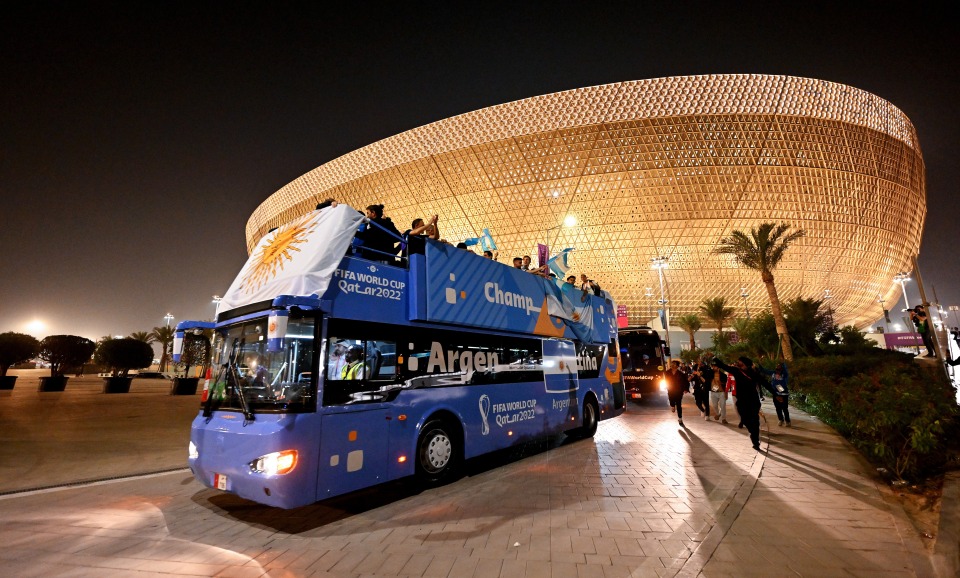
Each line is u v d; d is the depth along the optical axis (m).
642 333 21.88
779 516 4.81
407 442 6.02
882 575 3.41
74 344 25.56
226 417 5.31
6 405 17.95
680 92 58.44
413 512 5.44
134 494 6.55
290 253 5.76
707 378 13.13
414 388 6.27
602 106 59.38
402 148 67.94
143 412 16.72
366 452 5.46
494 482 6.80
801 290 64.38
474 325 7.36
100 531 5.03
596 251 63.28
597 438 10.55
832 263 62.78
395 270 6.43
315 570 3.89
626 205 60.66
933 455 6.81
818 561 3.68
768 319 31.56
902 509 5.02
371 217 6.89
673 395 12.06
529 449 9.45
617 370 12.49
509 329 8.23
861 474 6.52
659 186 59.38
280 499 4.57
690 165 58.47
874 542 4.06
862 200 60.12
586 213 62.00
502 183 63.50
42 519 5.45
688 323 52.50
